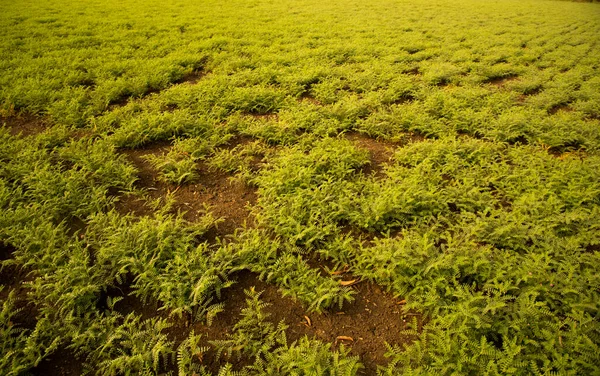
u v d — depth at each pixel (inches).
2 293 168.4
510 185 233.9
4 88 358.6
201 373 137.3
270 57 491.5
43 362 142.5
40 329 147.8
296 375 130.2
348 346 151.6
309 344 146.0
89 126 312.7
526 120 322.3
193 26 642.8
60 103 335.9
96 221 200.5
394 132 316.8
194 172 258.4
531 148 282.7
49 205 209.0
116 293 170.7
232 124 319.0
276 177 240.4
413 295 165.0
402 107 354.6
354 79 419.8
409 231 198.8
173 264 176.9
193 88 383.9
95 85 397.4
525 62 546.9
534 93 431.8
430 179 239.5
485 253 177.6
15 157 252.7
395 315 164.6
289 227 197.8
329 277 181.3
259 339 152.5
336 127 316.8
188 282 166.6
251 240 191.2
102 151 266.5
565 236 197.8
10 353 136.2
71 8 717.3
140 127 298.2
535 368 128.0
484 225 194.9
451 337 146.3
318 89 396.2
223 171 264.2
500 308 150.3
